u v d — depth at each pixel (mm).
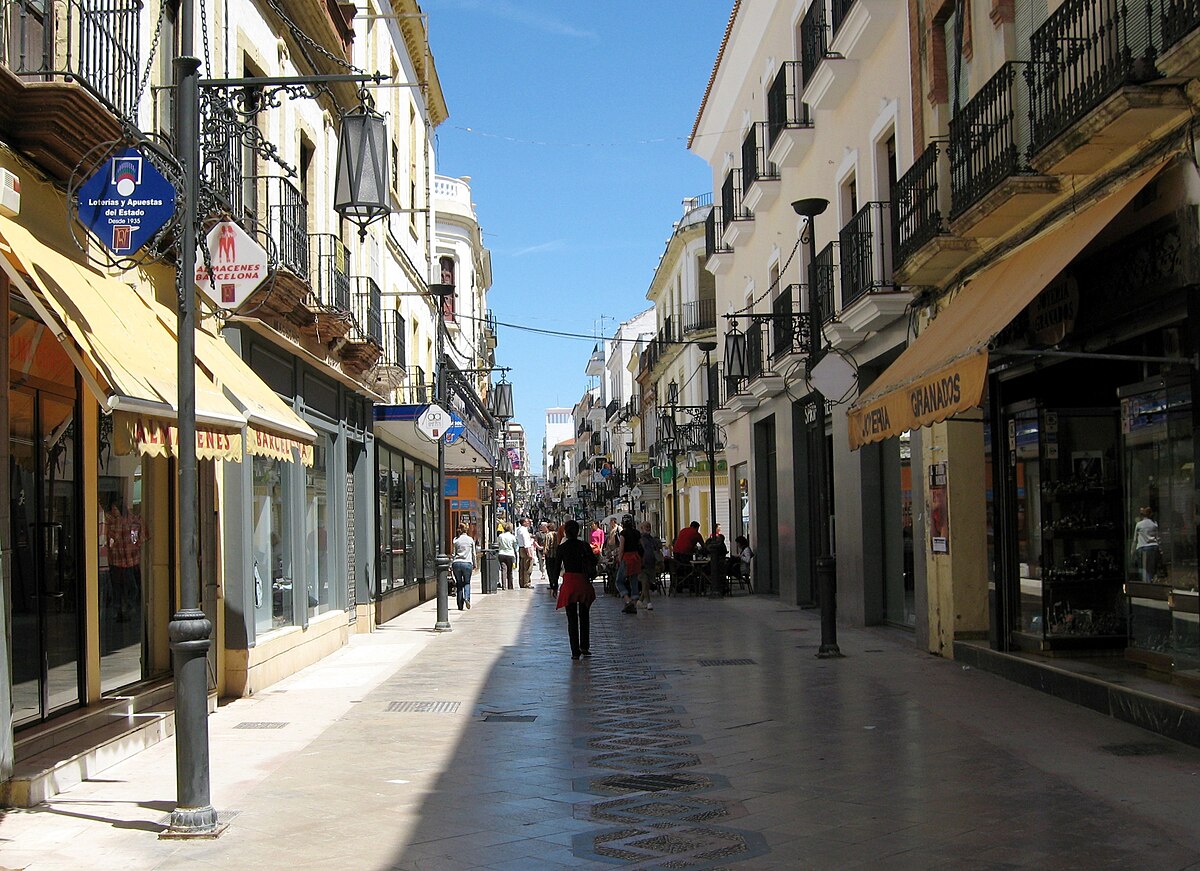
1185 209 7852
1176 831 5844
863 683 11609
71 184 7141
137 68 9148
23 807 6832
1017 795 6715
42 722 7926
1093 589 11180
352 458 18953
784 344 20828
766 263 24797
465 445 27859
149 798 7102
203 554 11008
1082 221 8805
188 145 6586
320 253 16188
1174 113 7762
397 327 22609
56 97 7195
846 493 18391
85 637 8727
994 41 11422
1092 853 5516
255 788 7402
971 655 12438
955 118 11773
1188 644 8758
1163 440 9203
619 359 74438
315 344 14969
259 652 12016
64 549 8422
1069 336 10070
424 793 7230
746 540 28031
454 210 41562
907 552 16453
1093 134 8195
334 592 16938
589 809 6758
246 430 9391
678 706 10602
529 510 121812
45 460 8094
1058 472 11180
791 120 20938
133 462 9898
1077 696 9734
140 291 9234
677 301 44844
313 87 16188
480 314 49031
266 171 13328
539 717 10180
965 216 10766
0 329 7059
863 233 15914
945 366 9219
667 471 42156
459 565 24312
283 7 14594
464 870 5555
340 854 5848
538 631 18844
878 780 7254
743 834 6094
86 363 6562
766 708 10289
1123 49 7977
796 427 22453
